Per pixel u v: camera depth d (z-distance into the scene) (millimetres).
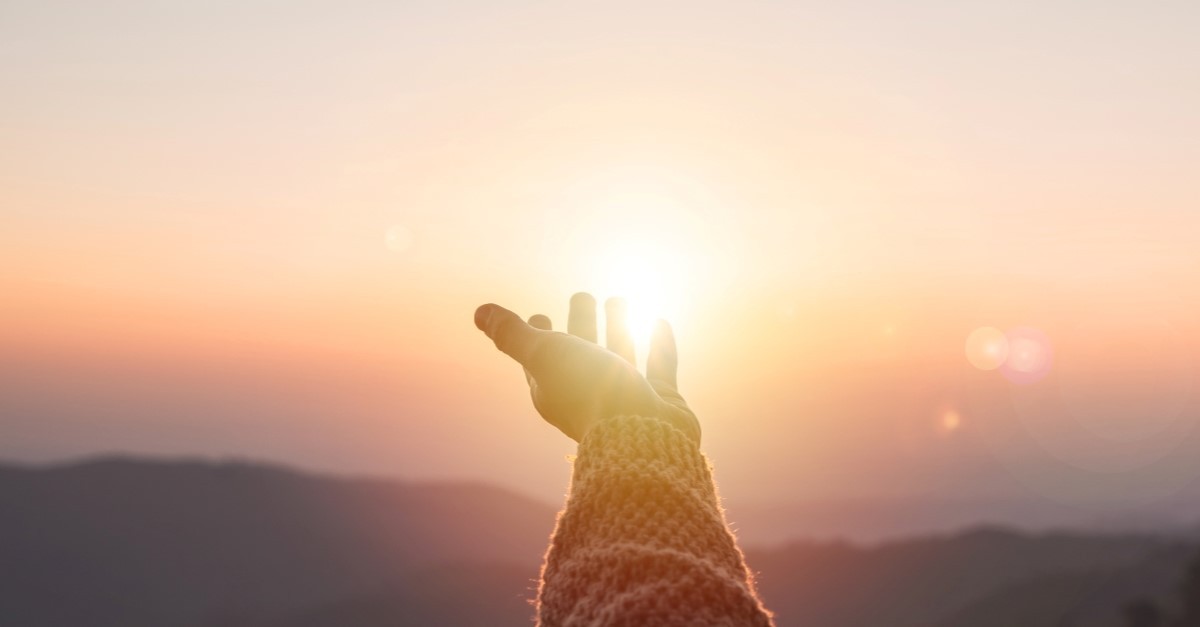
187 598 81125
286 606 73062
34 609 82000
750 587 775
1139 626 12102
